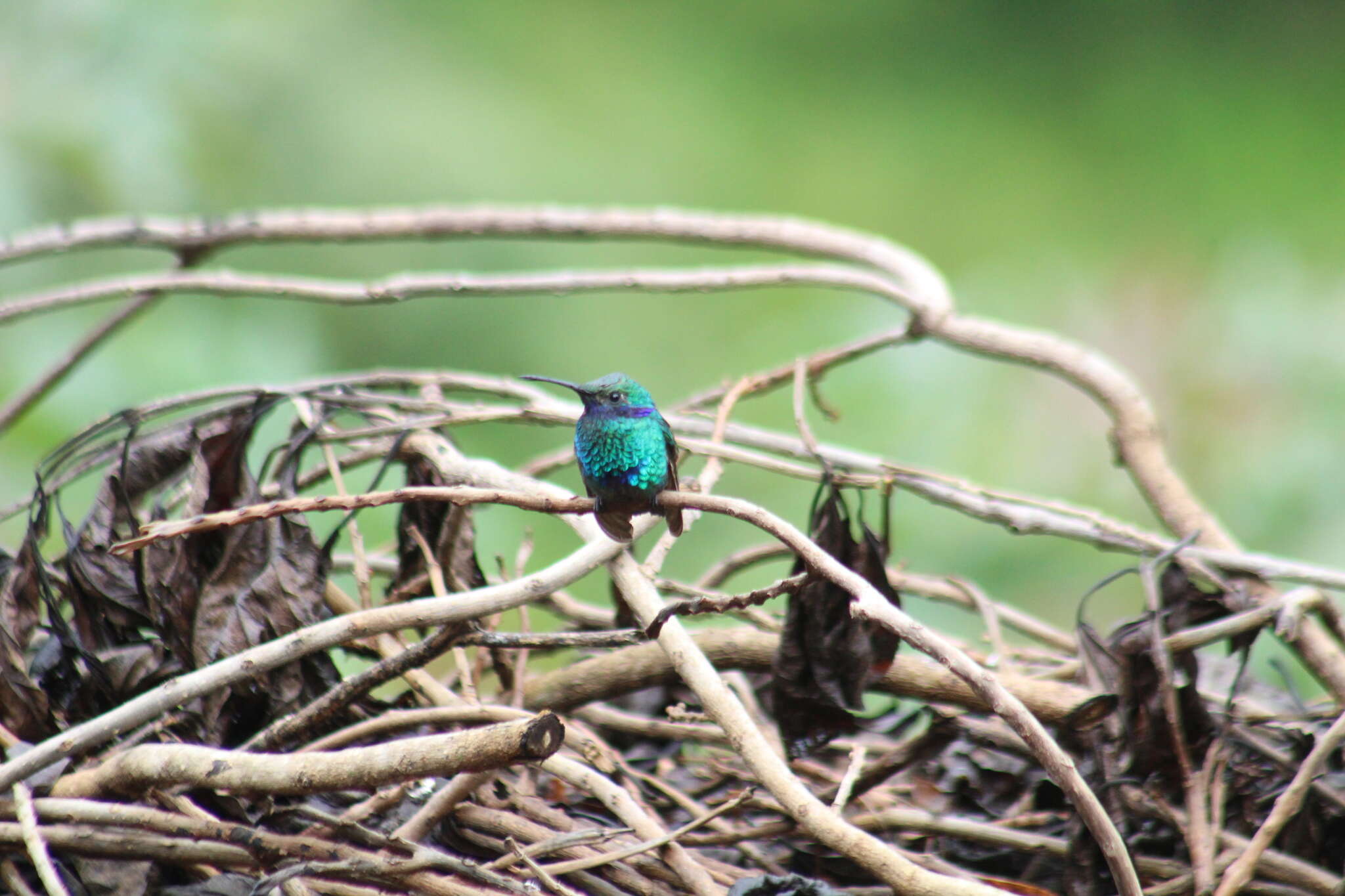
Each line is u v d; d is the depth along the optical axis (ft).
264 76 44.39
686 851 15.01
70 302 20.39
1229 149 60.90
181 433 17.03
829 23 69.67
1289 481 34.50
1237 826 15.72
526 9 59.88
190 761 13.32
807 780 17.76
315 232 22.47
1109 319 42.37
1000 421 38.17
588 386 14.87
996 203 64.80
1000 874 16.12
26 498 18.80
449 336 50.39
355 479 30.94
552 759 14.66
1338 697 16.34
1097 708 15.26
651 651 17.01
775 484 39.06
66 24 35.99
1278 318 37.55
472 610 14.12
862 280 20.51
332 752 12.95
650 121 62.85
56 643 16.38
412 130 50.80
